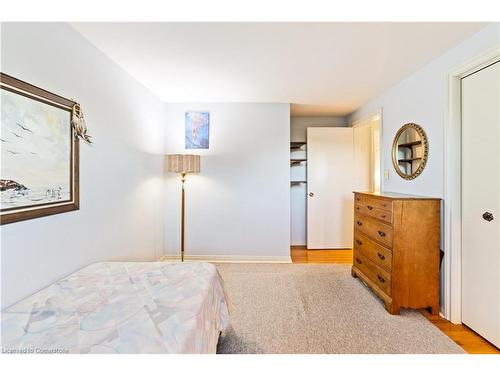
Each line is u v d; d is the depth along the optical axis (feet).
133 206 8.97
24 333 3.52
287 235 12.10
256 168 12.07
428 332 6.39
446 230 7.00
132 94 8.82
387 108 10.24
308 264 11.71
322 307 7.66
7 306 4.32
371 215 8.50
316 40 6.38
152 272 5.77
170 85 9.67
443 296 7.16
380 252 7.84
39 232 4.96
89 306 4.23
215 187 12.11
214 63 7.75
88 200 6.45
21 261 4.58
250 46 6.71
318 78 8.96
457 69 6.57
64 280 5.32
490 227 5.91
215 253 12.23
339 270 10.85
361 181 14.21
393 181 9.77
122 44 6.61
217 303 5.65
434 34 6.07
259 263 11.87
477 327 6.29
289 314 7.27
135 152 9.09
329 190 14.23
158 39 6.36
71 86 5.82
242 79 9.07
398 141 9.37
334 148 14.16
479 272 6.22
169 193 12.17
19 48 4.52
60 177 5.45
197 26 5.78
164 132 11.90
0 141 4.18
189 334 3.51
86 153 6.37
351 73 8.48
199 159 11.25
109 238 7.45
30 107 4.72
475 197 6.31
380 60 7.50
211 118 12.01
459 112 6.77
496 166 5.75
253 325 6.71
